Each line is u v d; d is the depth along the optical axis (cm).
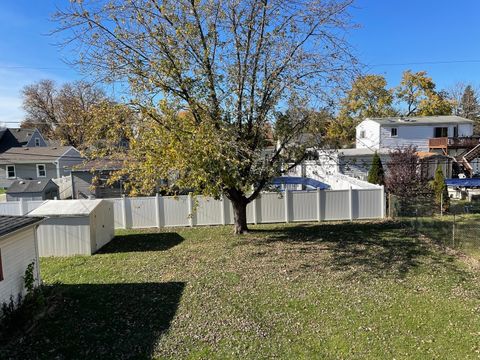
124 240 1480
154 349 622
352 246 1252
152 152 1233
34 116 5334
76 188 2494
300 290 866
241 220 1505
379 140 3438
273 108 1286
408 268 1009
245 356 593
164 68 1124
